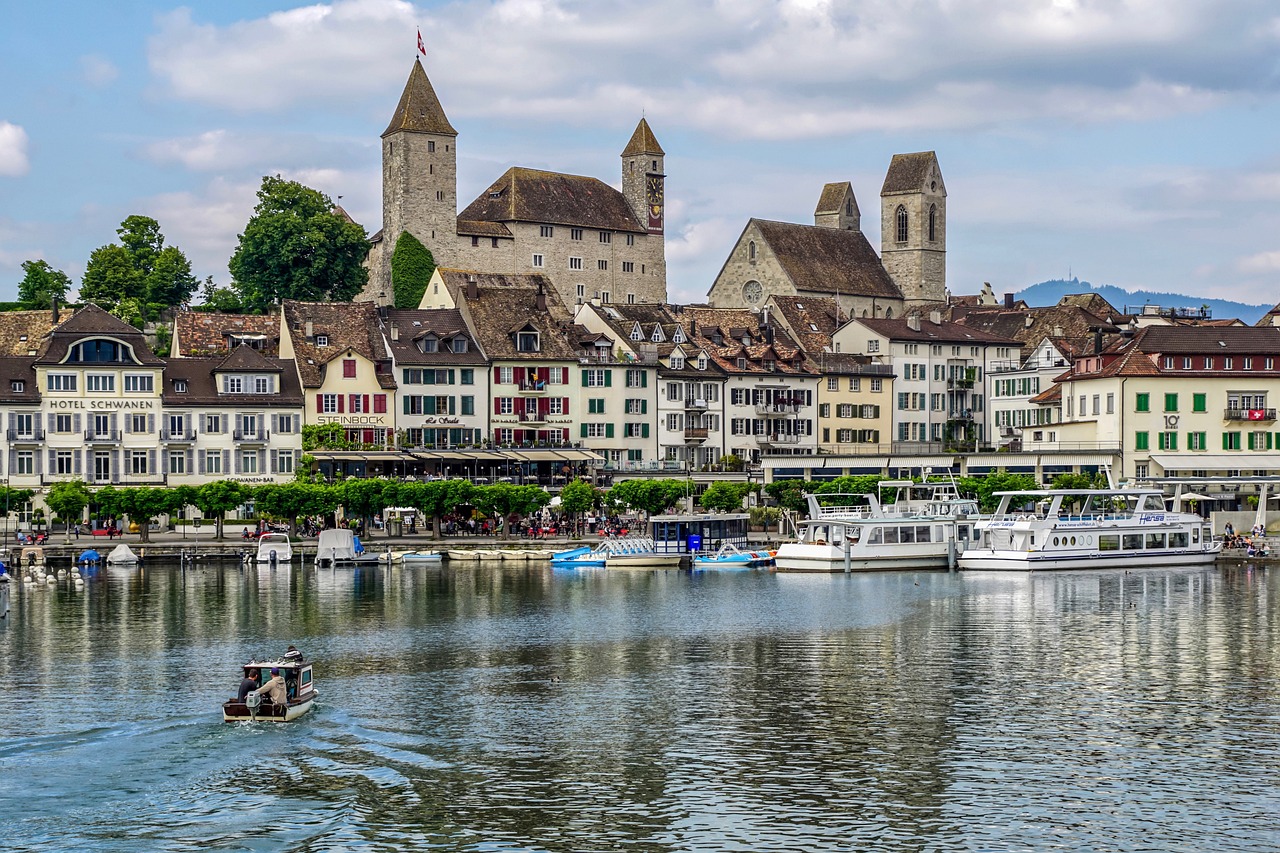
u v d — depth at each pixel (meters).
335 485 157.00
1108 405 185.12
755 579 139.62
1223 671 87.81
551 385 190.88
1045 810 61.72
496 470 182.62
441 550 159.25
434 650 96.62
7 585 131.25
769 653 94.75
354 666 90.88
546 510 176.38
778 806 62.44
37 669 89.56
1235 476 180.25
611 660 92.62
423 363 184.38
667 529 156.88
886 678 86.31
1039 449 193.50
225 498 153.88
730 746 71.12
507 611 115.06
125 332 171.12
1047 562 142.62
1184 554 146.88
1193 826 59.81
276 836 59.16
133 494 153.12
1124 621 107.38
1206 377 183.00
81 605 117.81
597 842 58.56
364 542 158.38
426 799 63.38
